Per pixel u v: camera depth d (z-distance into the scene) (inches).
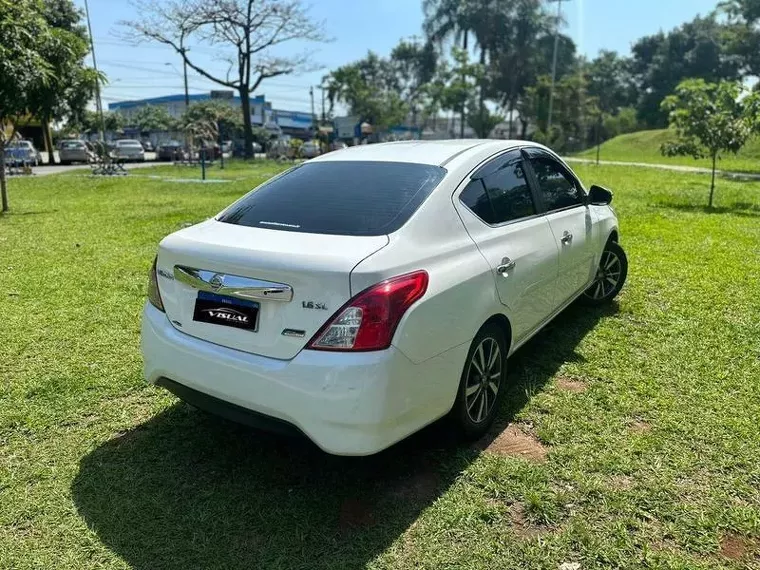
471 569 87.5
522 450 118.6
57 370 155.2
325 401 92.1
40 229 363.9
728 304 204.4
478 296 113.1
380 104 2177.7
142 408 137.0
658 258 273.7
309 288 93.0
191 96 3048.7
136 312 201.3
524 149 155.3
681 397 138.9
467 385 115.0
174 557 90.6
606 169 987.9
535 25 1975.9
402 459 115.6
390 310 93.6
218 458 117.0
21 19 398.6
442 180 119.0
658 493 103.8
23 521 98.7
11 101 394.0
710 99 496.4
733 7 1934.1
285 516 99.5
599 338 176.6
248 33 1460.4
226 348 101.7
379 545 92.6
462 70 1827.0
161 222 389.4
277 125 3024.1
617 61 2915.8
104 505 102.7
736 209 454.0
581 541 92.7
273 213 116.4
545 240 144.8
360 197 116.2
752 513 98.2
